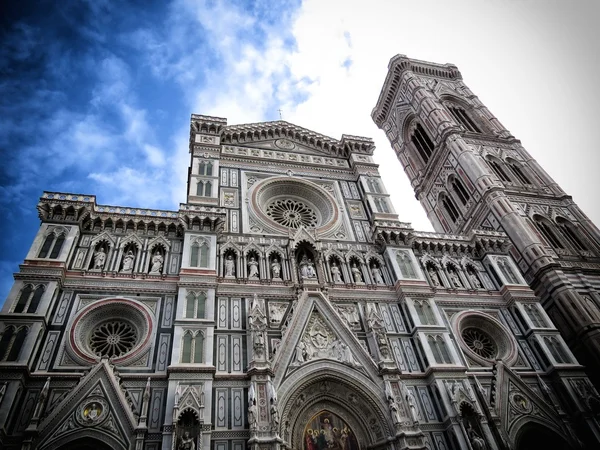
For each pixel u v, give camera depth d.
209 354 28.70
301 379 29.84
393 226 43.06
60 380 26.14
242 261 36.72
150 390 26.81
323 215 45.84
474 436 29.19
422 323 35.75
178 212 37.38
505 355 36.91
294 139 53.72
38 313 27.92
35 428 23.44
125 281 32.25
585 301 44.50
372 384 30.67
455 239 45.69
